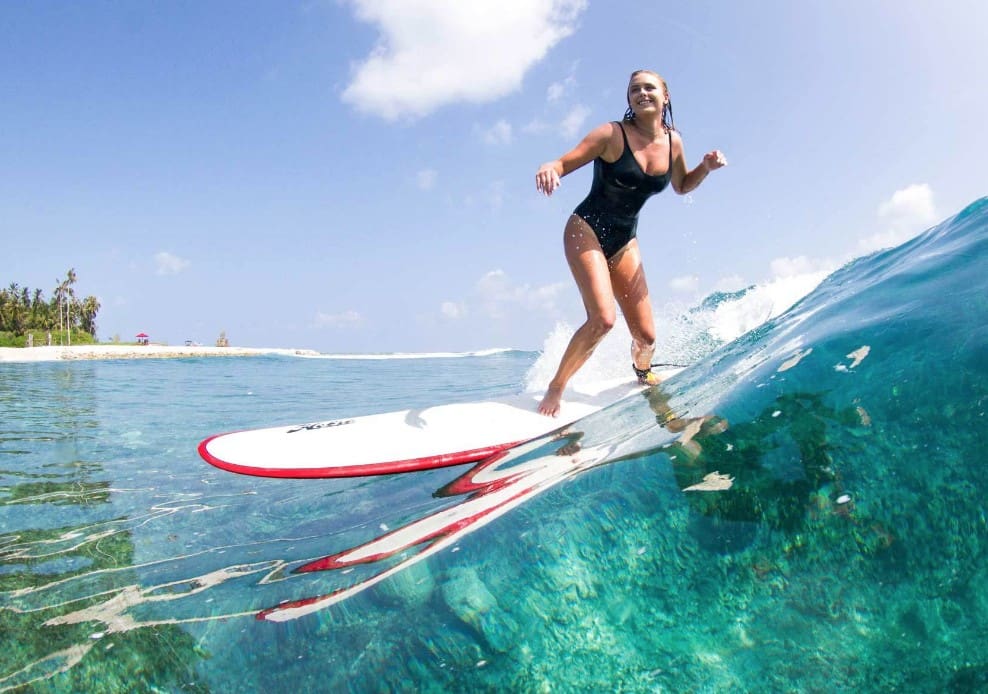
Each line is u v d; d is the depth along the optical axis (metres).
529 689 0.95
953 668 0.86
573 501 1.38
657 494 1.29
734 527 1.14
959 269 1.74
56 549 1.99
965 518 1.01
